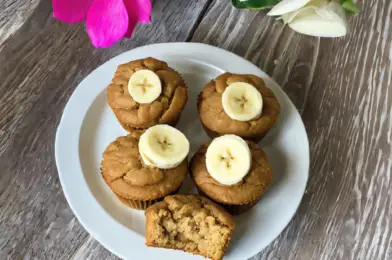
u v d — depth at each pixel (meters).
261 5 0.38
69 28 0.45
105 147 0.41
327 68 0.45
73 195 0.38
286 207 0.38
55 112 0.42
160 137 0.37
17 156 0.40
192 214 0.36
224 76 0.41
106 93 0.42
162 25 0.46
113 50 0.45
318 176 0.41
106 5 0.37
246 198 0.37
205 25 0.46
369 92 0.44
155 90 0.39
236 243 0.37
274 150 0.41
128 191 0.37
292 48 0.46
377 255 0.39
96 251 0.38
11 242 0.38
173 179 0.37
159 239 0.35
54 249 0.38
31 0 0.46
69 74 0.44
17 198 0.39
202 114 0.40
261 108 0.39
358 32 0.47
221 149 0.37
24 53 0.44
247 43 0.46
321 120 0.43
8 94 0.42
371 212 0.40
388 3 0.48
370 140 0.43
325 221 0.40
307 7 0.36
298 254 0.39
